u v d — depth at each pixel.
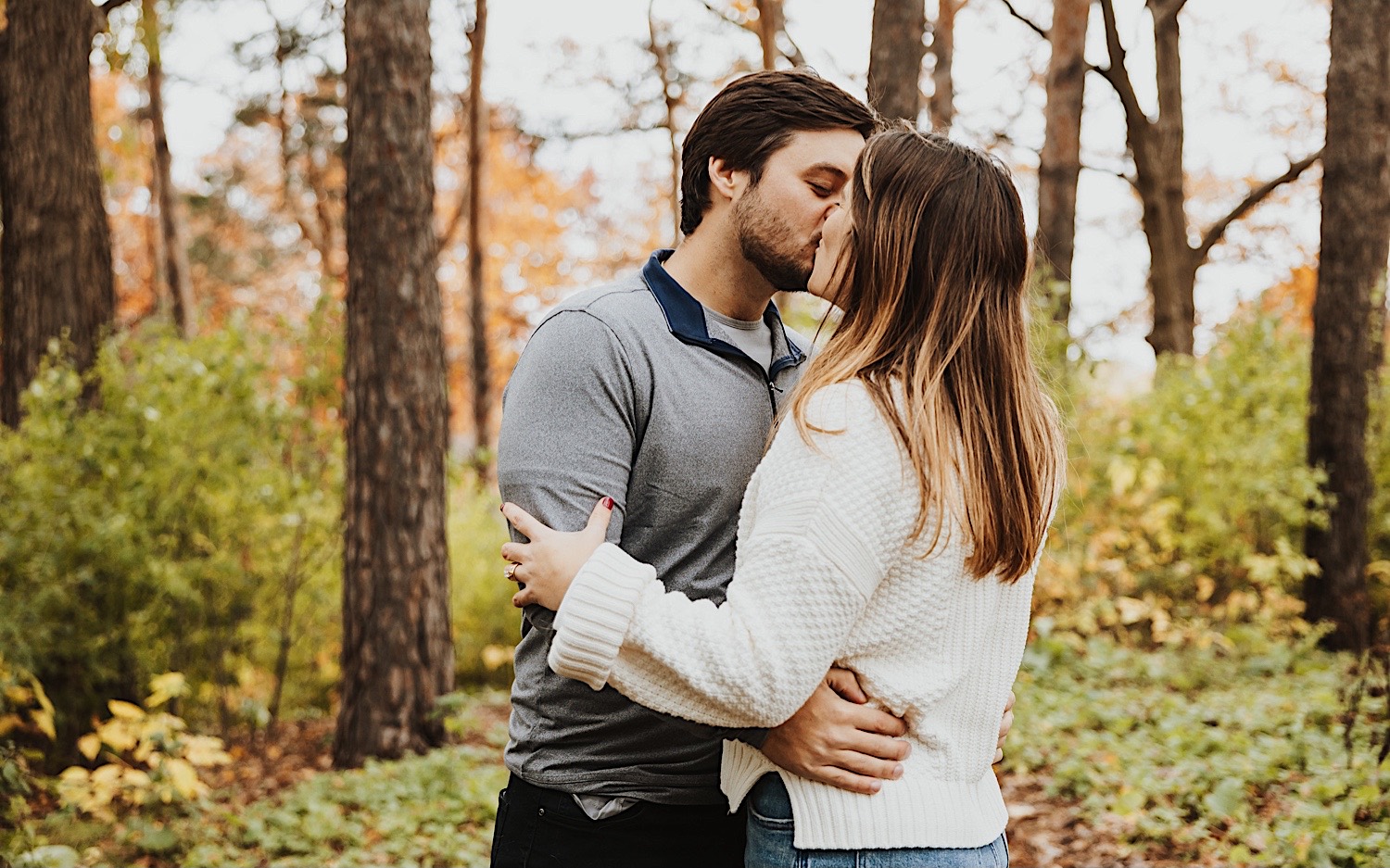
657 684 1.48
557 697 1.89
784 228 1.86
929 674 1.56
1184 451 7.81
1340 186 8.09
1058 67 9.48
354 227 5.70
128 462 5.86
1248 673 6.92
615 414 1.78
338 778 5.34
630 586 1.49
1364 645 7.89
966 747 1.60
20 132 6.64
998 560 1.56
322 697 7.75
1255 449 7.80
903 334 1.59
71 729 5.81
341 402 6.44
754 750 1.65
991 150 1.72
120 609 5.86
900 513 1.49
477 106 14.69
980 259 1.59
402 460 5.69
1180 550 7.88
